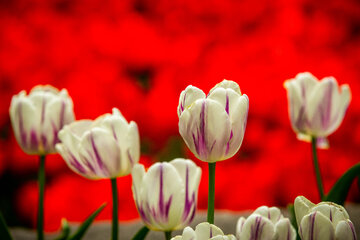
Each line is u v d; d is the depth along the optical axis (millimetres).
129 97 2027
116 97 2027
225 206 1895
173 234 1551
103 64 2061
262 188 1880
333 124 1160
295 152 1918
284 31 2066
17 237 1751
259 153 1968
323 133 1163
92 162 1069
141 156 2006
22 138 1146
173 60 2080
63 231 1240
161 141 2082
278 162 1899
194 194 1039
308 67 1973
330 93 1148
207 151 1010
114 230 1091
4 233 1129
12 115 1151
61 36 2088
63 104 1151
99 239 1636
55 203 1906
